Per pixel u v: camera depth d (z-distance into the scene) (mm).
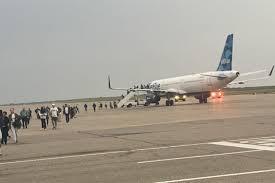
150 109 115375
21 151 34625
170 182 19391
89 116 100062
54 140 43406
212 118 63469
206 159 25719
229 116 65812
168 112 90875
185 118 67562
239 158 25562
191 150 30078
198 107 107188
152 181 19797
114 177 21219
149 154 29078
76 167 24969
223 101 145500
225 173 20953
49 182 20719
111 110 133875
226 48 131500
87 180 20781
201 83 128625
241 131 42062
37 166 26125
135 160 26625
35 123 89250
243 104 111000
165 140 37250
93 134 48094
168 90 133250
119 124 63406
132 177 21000
